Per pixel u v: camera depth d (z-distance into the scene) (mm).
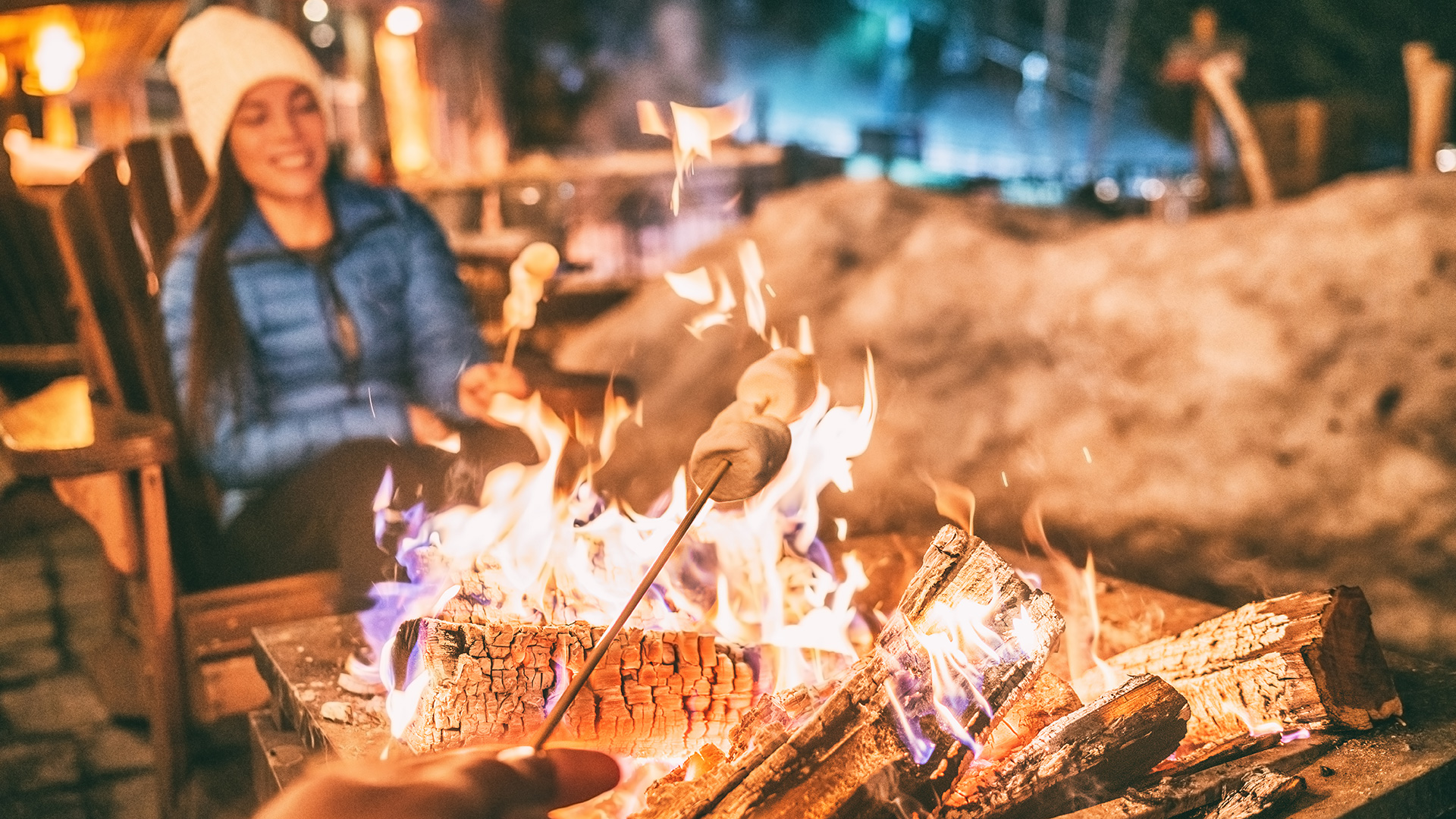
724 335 4512
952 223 4566
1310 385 2924
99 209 2604
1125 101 20453
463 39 10117
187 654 2051
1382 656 1292
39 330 5059
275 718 1615
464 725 1146
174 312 2363
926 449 3365
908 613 1155
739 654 1255
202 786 2018
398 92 9719
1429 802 1132
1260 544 2521
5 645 3090
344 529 2047
